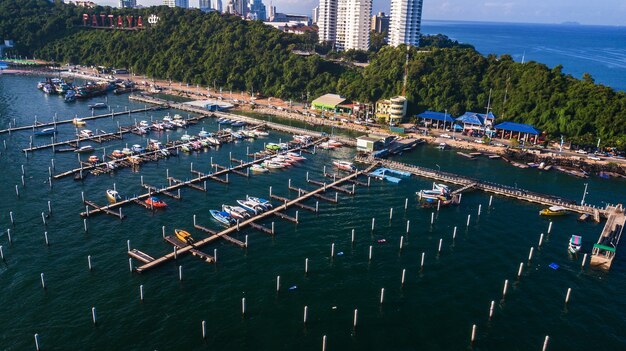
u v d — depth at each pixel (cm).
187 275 8369
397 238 10069
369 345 6788
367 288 8169
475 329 7100
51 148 15812
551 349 6788
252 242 9662
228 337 6844
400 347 6769
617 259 9369
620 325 7356
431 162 15838
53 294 7694
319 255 9231
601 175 14662
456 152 17100
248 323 7156
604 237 9581
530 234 10425
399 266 8925
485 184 13350
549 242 10044
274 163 14762
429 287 8256
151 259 8706
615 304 7881
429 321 7344
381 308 7625
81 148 15600
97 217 10594
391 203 11994
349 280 8394
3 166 13825
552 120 18125
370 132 19450
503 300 7925
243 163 14775
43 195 11756
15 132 17588
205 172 13938
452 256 9356
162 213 10919
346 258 9150
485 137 18088
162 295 7762
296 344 6756
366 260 9106
